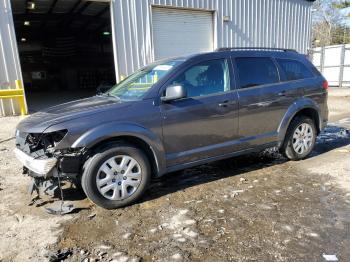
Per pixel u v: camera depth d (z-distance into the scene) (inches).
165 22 509.7
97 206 153.4
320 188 167.2
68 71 1150.3
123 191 149.6
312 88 211.5
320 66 867.4
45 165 137.3
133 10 472.7
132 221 138.3
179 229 130.6
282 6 658.2
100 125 143.5
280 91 196.1
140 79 178.9
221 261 109.2
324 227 128.1
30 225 137.2
